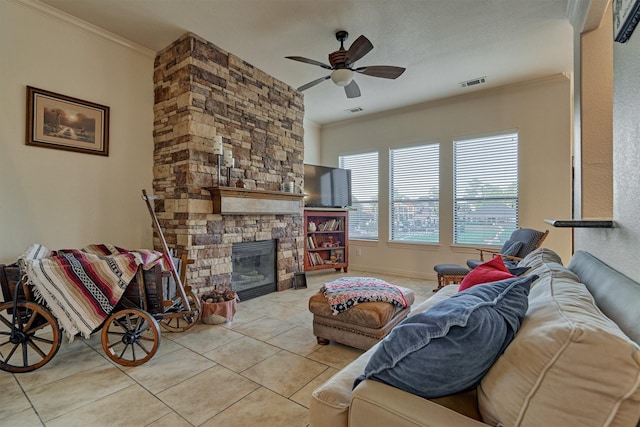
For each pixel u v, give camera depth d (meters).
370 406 0.89
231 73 3.66
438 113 5.02
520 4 2.74
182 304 2.79
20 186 2.72
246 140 3.86
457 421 0.79
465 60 3.72
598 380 0.64
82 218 3.08
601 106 2.28
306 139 6.09
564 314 0.86
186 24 3.08
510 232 4.45
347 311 2.41
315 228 5.52
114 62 3.31
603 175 2.26
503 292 1.05
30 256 2.28
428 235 5.18
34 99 2.78
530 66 3.86
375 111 5.59
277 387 1.95
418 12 2.86
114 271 2.25
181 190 3.28
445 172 4.96
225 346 2.55
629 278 1.15
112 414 1.69
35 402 1.79
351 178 6.07
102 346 2.38
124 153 3.38
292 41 3.37
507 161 4.48
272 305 3.67
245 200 3.68
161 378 2.05
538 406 0.70
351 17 2.94
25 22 2.73
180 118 3.32
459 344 0.86
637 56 1.06
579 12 2.45
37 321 2.20
